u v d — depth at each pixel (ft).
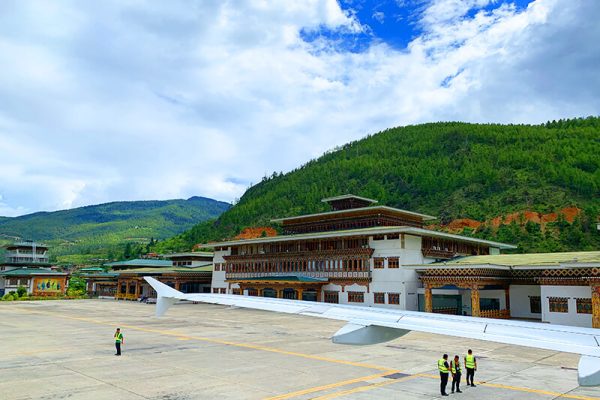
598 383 20.34
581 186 497.87
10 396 62.54
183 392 65.51
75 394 63.93
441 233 207.62
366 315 32.78
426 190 607.37
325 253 220.23
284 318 190.29
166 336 129.80
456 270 174.91
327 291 220.02
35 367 83.15
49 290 367.86
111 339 122.31
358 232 204.85
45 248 403.34
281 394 64.80
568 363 91.71
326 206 612.70
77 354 97.55
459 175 610.24
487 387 69.92
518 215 468.75
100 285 364.38
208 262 351.25
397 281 194.49
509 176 573.74
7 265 381.81
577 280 148.97
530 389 68.74
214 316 198.70
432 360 93.40
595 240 405.80
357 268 208.13
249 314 209.56
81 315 200.64
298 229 268.00
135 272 312.09
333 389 67.92
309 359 93.40
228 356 96.32
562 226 435.53
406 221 248.93
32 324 161.48
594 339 24.95
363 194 631.15
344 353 101.35
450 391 67.10
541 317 164.25
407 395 64.75
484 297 193.06
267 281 228.63
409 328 29.25
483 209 508.94
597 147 621.72
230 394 64.59
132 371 79.97
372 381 73.51
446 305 203.62
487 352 105.09
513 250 414.21
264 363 88.53
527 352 105.50
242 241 260.21
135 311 224.74
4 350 102.73
